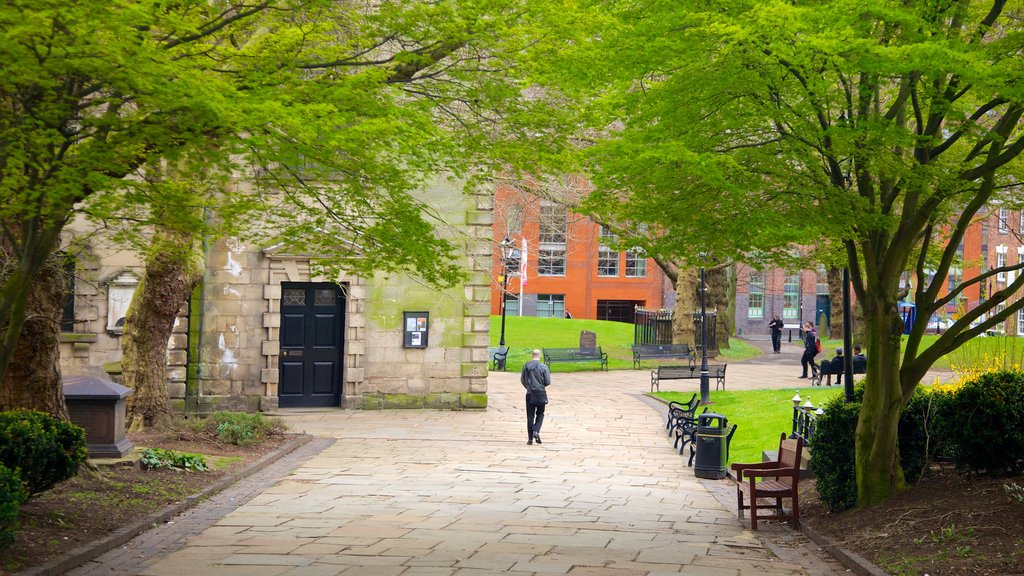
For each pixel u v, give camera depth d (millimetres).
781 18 9922
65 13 7270
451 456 19016
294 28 10664
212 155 9102
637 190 12758
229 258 25250
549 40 10953
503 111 11773
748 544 11375
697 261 14094
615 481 16500
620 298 67188
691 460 18531
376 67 10531
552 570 9445
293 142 9367
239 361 25266
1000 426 11852
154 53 8195
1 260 12883
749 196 12266
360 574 9156
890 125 10914
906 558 9453
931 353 12164
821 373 30422
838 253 14453
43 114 8336
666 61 11492
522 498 14289
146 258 15484
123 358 19531
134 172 10516
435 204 25953
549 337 49219
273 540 10906
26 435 10469
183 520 12188
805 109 11320
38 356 13617
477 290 26422
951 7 11156
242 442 18703
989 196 12680
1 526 9078
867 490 12281
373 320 26125
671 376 30891
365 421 23953
